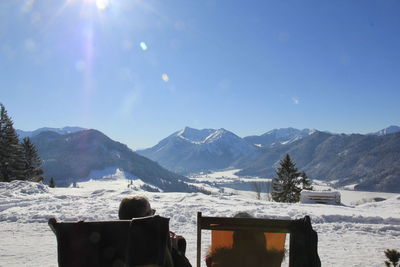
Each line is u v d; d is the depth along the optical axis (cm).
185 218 1047
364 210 1324
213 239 377
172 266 307
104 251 282
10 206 1288
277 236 364
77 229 282
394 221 1043
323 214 1085
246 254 365
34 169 5769
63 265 280
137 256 277
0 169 4919
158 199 1510
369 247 761
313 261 317
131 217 318
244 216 385
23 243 768
